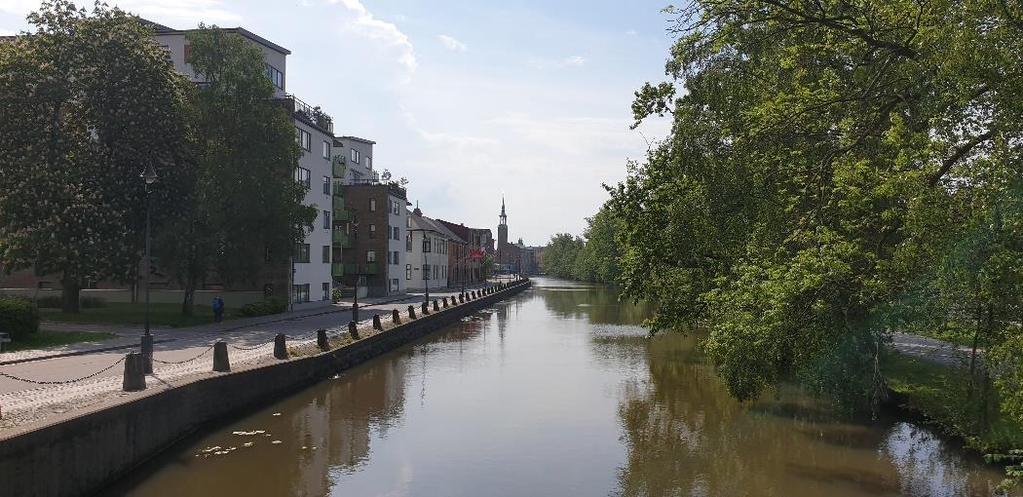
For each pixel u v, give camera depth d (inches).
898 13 435.5
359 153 3223.4
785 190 564.1
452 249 4160.9
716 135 727.1
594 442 611.8
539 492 480.1
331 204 2063.2
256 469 521.0
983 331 419.5
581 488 489.4
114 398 503.5
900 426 655.8
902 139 424.2
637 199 792.9
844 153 508.4
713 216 745.6
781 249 528.4
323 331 977.5
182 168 1314.0
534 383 908.0
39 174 1129.4
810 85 517.3
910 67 417.1
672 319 804.6
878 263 440.1
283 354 839.7
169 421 556.4
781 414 719.1
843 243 454.9
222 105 1342.3
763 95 602.5
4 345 829.8
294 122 1733.5
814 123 518.9
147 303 724.7
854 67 505.7
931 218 398.3
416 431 644.7
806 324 480.1
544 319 2003.0
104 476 458.3
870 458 563.8
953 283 395.2
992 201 382.0
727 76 698.2
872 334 583.5
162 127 1254.3
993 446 506.3
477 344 1359.5
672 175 756.6
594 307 2568.9
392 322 1375.5
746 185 709.3
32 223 1155.9
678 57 573.6
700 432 648.4
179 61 1830.7
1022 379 353.7
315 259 1925.4
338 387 872.3
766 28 543.5
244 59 1386.6
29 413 439.5
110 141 1226.0
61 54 1185.4
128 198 1220.5
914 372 740.7
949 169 417.4
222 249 1322.6
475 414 719.1
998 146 390.9
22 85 1152.2
